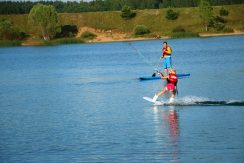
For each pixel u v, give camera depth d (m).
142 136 31.23
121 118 36.91
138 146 29.03
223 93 46.28
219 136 30.25
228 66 73.56
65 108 42.66
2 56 133.62
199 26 187.62
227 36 171.12
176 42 155.00
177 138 30.36
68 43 184.88
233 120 34.12
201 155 26.80
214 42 143.50
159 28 190.38
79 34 195.12
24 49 164.25
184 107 39.69
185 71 69.75
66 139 31.41
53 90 55.84
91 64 93.00
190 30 185.38
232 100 41.81
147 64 87.81
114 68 81.94
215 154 26.83
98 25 197.62
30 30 199.38
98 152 28.22
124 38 186.12
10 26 193.38
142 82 59.59
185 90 49.66
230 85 51.62
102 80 63.72
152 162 26.08
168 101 42.50
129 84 58.03
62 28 199.25
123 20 198.12
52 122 36.81
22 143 30.91
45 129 34.50
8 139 32.06
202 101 41.78
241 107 38.47
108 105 42.97
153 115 37.34
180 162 25.88
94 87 56.59
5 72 84.75
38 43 186.62
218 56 94.56
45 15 189.50
